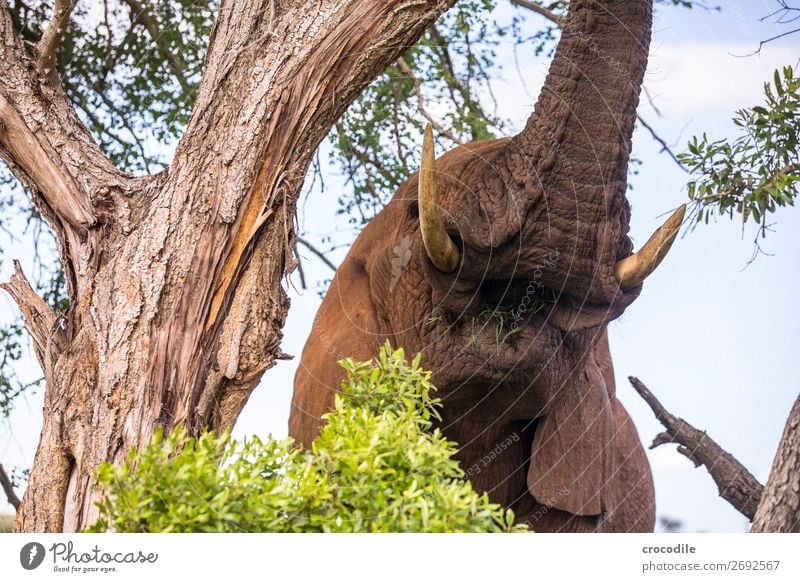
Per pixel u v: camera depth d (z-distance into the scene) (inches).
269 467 244.7
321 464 246.8
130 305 299.7
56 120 322.0
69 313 315.9
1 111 315.3
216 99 309.9
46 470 303.9
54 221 321.7
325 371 375.2
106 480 232.5
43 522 301.4
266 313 306.2
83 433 299.7
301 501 237.3
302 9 312.5
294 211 313.7
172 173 308.8
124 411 295.7
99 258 312.3
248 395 309.4
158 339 298.0
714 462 397.4
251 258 303.9
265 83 305.9
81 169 316.5
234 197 301.4
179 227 303.0
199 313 299.7
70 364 306.2
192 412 296.8
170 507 229.9
